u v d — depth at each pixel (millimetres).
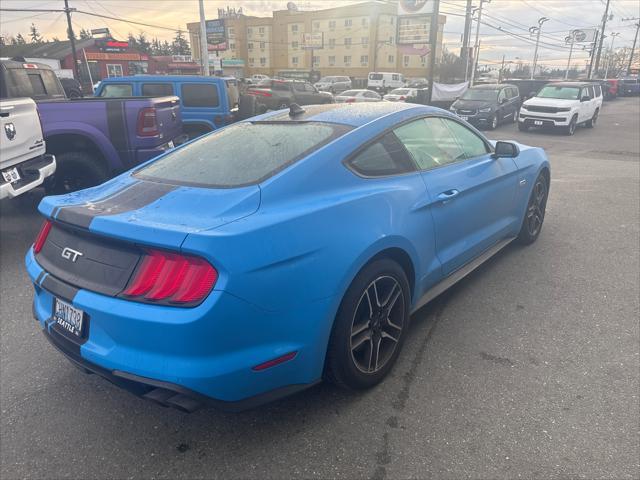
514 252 4984
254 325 2162
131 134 6863
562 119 17828
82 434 2584
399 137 3191
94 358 2260
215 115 10883
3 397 2895
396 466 2299
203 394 2107
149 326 2074
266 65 92312
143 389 2270
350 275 2461
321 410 2695
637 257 4832
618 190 7922
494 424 2549
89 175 6832
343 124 3037
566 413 2617
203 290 2051
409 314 3066
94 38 57531
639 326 3516
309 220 2369
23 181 5418
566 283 4238
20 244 5730
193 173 2750
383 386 2885
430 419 2600
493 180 3949
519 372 2990
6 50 60344
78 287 2322
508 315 3695
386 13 78875
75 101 6699
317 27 84750
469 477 2223
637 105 36000
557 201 7160
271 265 2172
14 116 5301
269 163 2662
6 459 2424
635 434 2453
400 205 2877
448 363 3094
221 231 2094
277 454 2398
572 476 2209
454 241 3537
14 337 3602
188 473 2305
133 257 2211
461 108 20172
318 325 2371
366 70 81688
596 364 3061
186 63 58500
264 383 2271
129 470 2336
